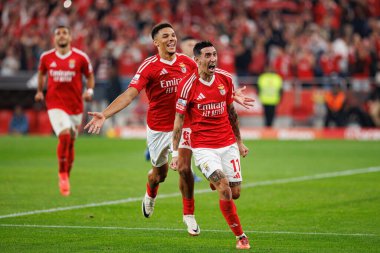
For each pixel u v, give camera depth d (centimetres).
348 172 5050
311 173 5006
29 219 3394
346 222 3344
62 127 4150
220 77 2902
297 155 6106
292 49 8325
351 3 9381
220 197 2784
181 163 3023
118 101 3028
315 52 8388
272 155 6112
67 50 4247
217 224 3312
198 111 2866
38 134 7938
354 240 2933
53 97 4231
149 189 3378
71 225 3262
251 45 8519
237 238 2788
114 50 8350
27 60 8744
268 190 4294
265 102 7675
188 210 3034
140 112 7819
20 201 3894
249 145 6950
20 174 4956
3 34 9369
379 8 9462
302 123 7825
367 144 7031
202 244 2858
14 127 7950
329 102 7700
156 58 3244
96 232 3108
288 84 7838
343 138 7619
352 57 8044
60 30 4228
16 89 7975
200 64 2847
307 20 9088
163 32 3200
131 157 5966
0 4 9738
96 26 9031
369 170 5147
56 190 4284
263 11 9506
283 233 3097
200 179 4741
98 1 9406
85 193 4178
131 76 7975
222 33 8769
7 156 5975
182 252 2711
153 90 3262
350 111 7681
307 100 7806
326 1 9412
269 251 2716
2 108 8019
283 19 9438
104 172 5075
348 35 8738
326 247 2795
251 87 7831
